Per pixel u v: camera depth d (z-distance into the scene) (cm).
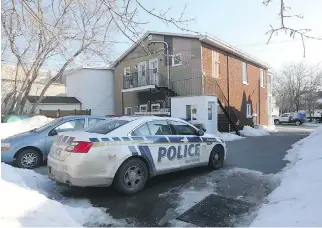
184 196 531
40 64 1316
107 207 476
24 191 427
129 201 505
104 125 589
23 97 1712
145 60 2198
